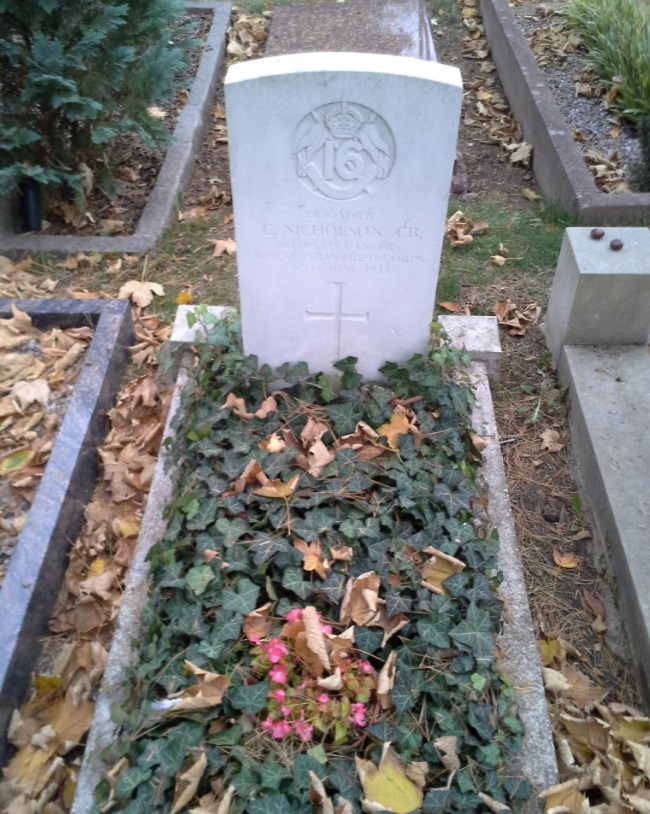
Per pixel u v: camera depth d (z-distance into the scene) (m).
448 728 2.12
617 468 3.01
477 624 2.31
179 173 4.65
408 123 2.45
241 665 2.24
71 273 4.04
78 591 2.77
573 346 3.51
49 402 3.25
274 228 2.73
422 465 2.79
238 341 3.24
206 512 2.57
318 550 2.49
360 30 5.23
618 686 2.64
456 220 4.46
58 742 2.38
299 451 2.81
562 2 6.55
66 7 3.79
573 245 3.39
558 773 2.31
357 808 1.94
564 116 5.27
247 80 2.36
